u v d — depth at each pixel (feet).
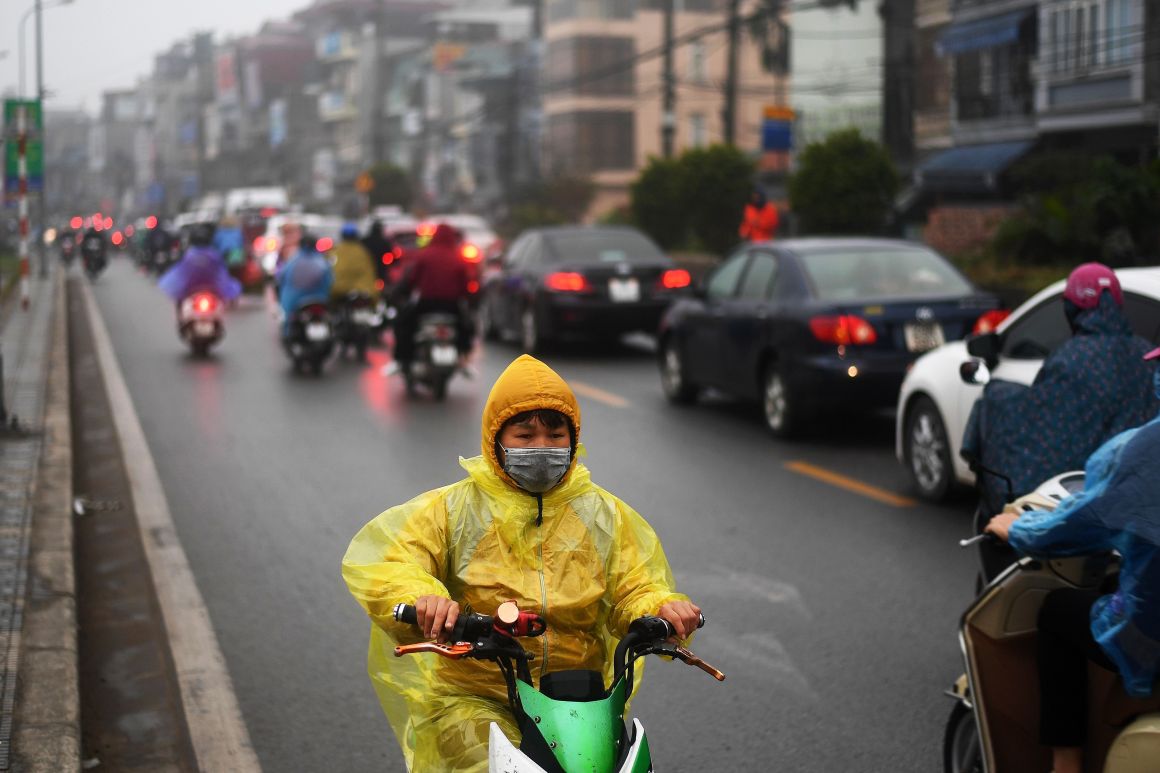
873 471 42.42
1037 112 138.00
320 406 57.26
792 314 46.68
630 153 266.57
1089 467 14.16
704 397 59.21
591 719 12.06
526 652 12.71
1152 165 99.40
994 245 106.52
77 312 109.70
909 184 165.37
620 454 45.52
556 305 74.49
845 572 30.83
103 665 25.16
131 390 62.90
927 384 37.52
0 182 120.26
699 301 54.75
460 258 60.03
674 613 13.29
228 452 46.55
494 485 13.80
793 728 21.90
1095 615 14.38
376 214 169.48
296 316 68.23
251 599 29.25
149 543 34.09
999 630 15.94
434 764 13.67
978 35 146.10
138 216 619.67
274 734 21.80
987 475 21.70
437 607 12.67
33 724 20.35
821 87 194.80
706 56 267.80
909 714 22.41
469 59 328.70
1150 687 13.99
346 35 434.71
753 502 38.11
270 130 495.41
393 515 14.17
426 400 59.06
